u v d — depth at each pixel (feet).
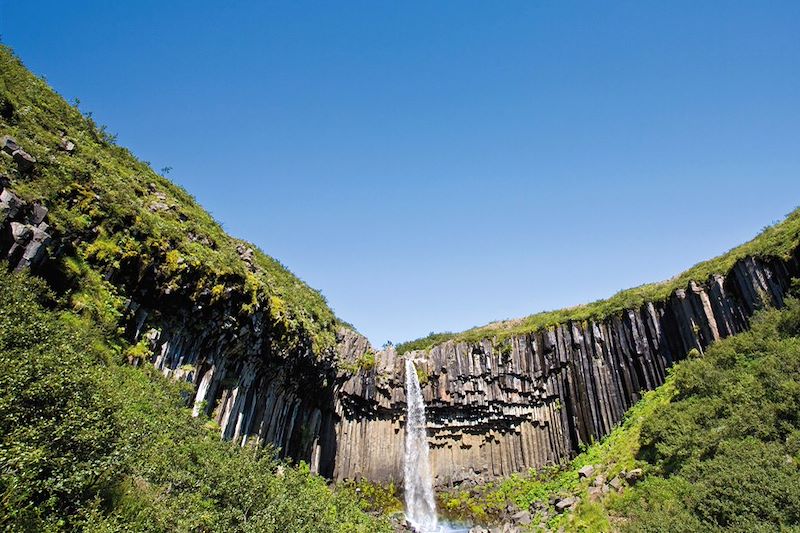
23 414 32.04
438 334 195.72
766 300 98.43
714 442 77.25
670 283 131.54
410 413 159.43
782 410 73.77
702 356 106.73
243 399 94.68
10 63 80.18
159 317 75.77
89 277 64.18
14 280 47.47
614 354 130.93
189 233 90.63
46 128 75.15
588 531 78.23
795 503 57.88
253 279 94.43
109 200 71.36
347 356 152.25
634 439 99.76
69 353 41.65
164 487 47.01
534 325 155.33
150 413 61.11
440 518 142.41
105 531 31.17
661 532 64.49
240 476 53.57
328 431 141.79
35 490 29.99
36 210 57.11
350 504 95.96
